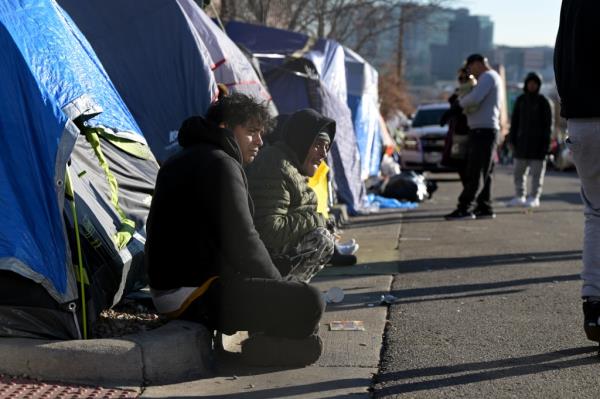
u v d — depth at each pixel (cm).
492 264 804
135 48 807
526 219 1209
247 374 451
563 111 488
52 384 415
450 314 593
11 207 451
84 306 453
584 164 480
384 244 943
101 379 423
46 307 446
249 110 469
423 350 499
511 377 445
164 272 454
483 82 1144
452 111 1217
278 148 532
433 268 782
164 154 794
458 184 2048
